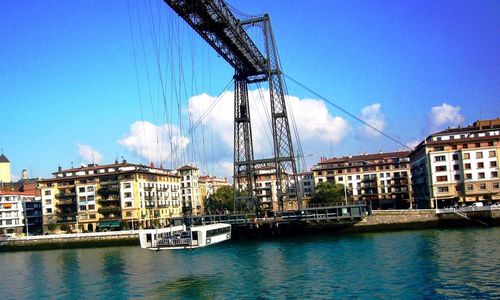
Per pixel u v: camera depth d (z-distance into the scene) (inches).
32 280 2514.8
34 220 6151.6
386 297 1640.0
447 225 3779.5
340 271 2156.7
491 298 1528.1
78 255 3641.7
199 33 2810.0
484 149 4589.1
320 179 6653.5
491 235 3009.4
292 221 3880.4
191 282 2144.4
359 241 3272.6
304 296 1740.9
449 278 1830.7
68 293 2092.8
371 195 6466.5
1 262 3508.9
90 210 5580.7
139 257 3184.1
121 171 5492.1
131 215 5442.9
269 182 7101.4
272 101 3816.4
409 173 6378.0
